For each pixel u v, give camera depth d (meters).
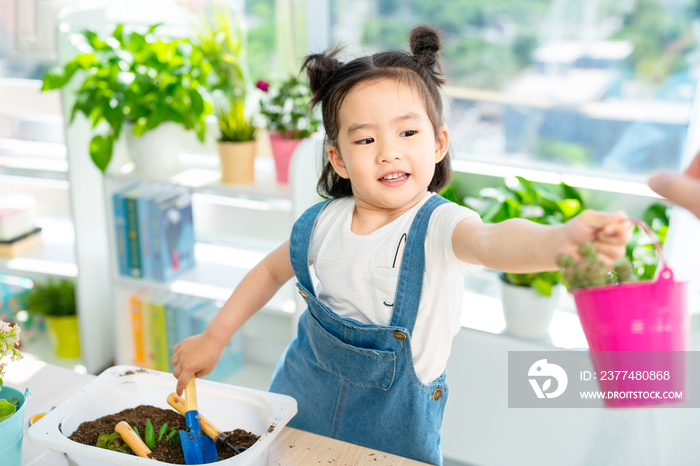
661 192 0.53
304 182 1.80
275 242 2.24
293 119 1.84
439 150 0.93
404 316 0.90
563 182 1.77
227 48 1.91
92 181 2.12
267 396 0.87
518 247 0.66
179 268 2.12
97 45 1.89
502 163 2.04
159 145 1.97
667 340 0.55
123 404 0.90
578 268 0.56
